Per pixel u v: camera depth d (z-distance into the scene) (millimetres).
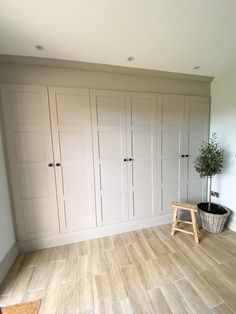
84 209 2150
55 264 1783
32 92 1846
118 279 1566
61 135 1975
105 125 2115
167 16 1217
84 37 1461
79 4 1087
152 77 2260
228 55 1839
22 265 1779
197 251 1931
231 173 2354
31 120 1874
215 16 1229
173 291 1428
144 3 1092
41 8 1112
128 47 1643
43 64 1852
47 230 2047
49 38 1464
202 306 1294
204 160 2301
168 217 2559
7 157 1847
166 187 2498
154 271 1649
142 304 1324
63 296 1412
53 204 2037
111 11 1155
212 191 2668
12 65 1784
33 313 1275
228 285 1476
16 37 1438
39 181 1968
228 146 2365
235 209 2324
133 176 2314
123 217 2328
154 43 1580
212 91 2545
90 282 1542
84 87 2006
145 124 2281
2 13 1148
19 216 1946
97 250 1987
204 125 2584
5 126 1810
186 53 1783
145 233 2318
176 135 2449
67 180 2051
